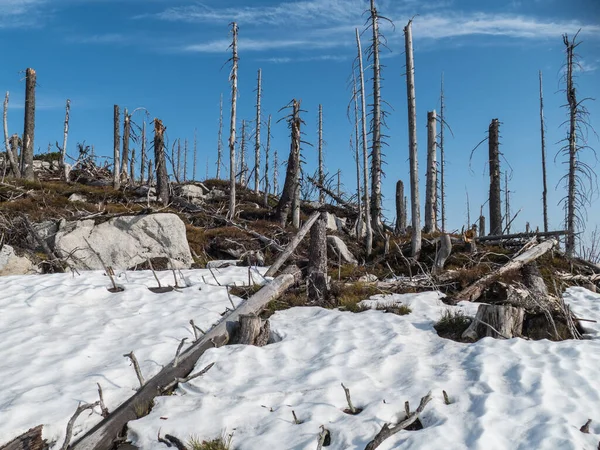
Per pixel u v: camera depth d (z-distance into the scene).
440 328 9.76
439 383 7.13
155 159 24.86
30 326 9.84
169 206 24.70
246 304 10.76
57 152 41.16
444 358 8.23
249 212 26.44
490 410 6.16
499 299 10.56
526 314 9.93
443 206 30.52
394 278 15.13
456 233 20.30
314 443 5.70
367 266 17.11
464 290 12.29
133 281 13.48
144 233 17.09
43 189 24.86
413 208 16.92
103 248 16.38
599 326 9.98
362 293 12.77
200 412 6.56
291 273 12.62
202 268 17.09
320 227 13.20
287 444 5.73
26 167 27.59
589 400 6.40
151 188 27.39
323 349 8.88
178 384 7.57
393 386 7.27
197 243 19.47
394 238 20.28
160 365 8.09
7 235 16.95
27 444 5.85
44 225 17.34
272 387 7.24
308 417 6.33
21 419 6.25
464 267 15.12
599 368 7.36
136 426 6.38
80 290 12.09
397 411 6.39
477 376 7.23
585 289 14.20
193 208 24.70
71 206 21.50
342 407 6.67
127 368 7.92
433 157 20.88
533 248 15.14
